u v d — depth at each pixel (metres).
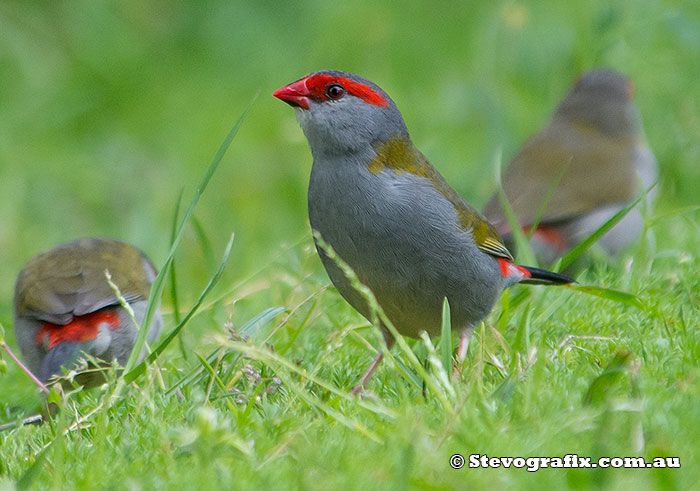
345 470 6.80
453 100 19.64
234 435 6.87
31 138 22.86
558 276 10.10
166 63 25.39
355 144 9.04
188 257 18.11
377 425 7.51
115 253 10.70
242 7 25.83
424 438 6.93
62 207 20.89
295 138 19.86
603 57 17.16
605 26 16.97
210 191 21.14
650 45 17.83
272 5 25.89
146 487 6.74
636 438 6.82
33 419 9.09
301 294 11.48
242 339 8.48
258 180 21.30
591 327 9.91
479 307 9.41
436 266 9.02
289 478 6.75
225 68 25.12
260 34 25.42
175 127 23.50
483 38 20.41
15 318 10.44
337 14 24.41
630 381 7.92
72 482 7.09
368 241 8.98
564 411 7.36
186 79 25.03
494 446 6.98
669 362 8.57
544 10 20.16
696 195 15.96
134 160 22.44
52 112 23.53
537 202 13.14
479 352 8.55
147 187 21.48
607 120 14.33
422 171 9.24
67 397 8.52
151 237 18.03
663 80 17.55
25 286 10.12
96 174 21.73
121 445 7.55
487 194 17.20
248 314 11.77
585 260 12.90
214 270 11.54
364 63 23.72
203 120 23.61
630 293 10.09
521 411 7.46
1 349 10.95
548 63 19.31
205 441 6.83
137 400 8.41
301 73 24.31
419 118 20.81
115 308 10.05
